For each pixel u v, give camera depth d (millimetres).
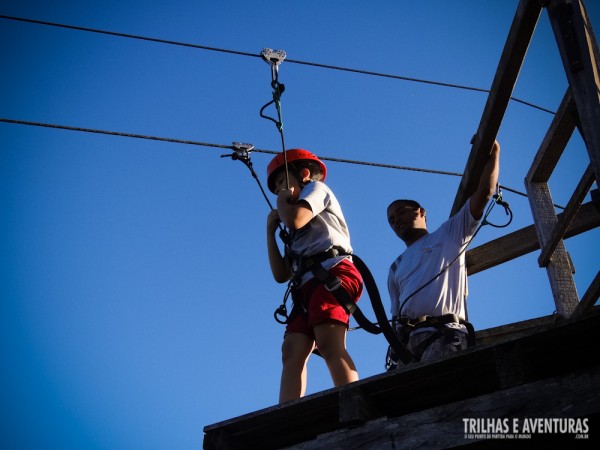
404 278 4621
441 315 4273
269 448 3490
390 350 4605
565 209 4434
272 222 4531
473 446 2812
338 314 3965
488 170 4566
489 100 4453
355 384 3070
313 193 4184
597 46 3729
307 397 3125
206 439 3316
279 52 5020
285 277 4418
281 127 4727
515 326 5379
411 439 2834
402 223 5008
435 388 3184
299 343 4055
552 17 3719
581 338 2922
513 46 4078
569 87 3975
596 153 3396
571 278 4785
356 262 4117
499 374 2834
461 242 4582
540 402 2703
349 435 2951
